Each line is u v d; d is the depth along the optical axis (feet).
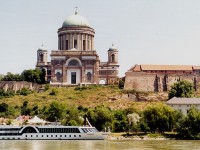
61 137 558.15
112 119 643.86
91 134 562.66
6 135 556.10
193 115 596.29
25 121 617.62
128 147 448.65
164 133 620.49
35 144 483.10
